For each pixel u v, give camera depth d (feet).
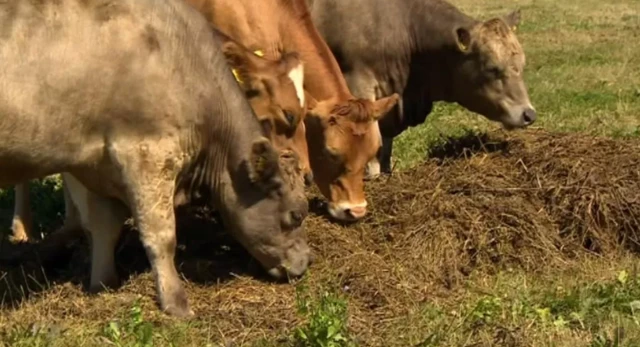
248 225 30.30
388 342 27.07
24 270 32.14
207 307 29.32
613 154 37.73
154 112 27.89
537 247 33.65
